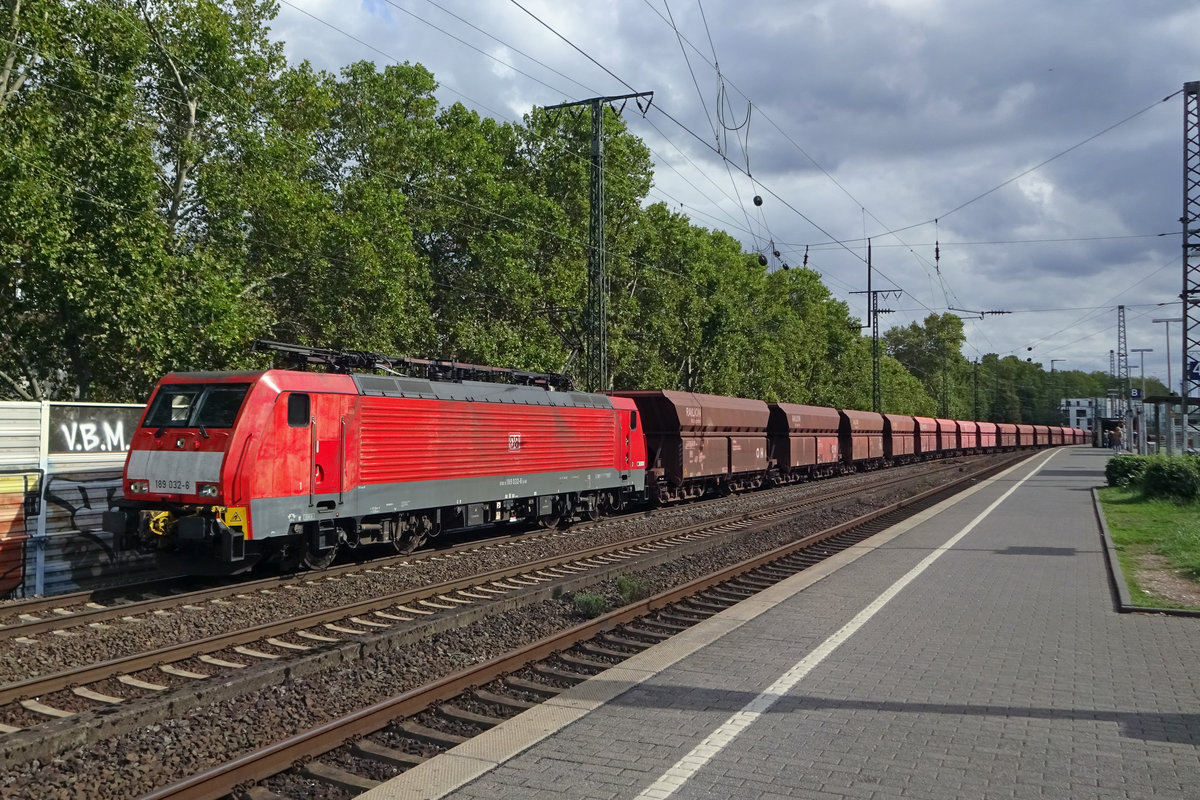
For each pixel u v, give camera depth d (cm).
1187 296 2436
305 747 598
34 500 1227
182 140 2134
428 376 1661
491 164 3409
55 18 1747
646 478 2431
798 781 516
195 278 1875
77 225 1680
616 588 1249
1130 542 1552
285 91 2358
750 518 2209
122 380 1961
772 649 820
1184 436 2522
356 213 2475
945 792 499
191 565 1312
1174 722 617
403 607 1116
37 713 704
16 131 1614
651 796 496
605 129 3812
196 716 679
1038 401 14075
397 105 3108
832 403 6931
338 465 1351
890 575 1214
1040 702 661
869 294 5497
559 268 3219
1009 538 1602
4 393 1988
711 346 4516
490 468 1698
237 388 1249
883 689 695
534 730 605
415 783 518
